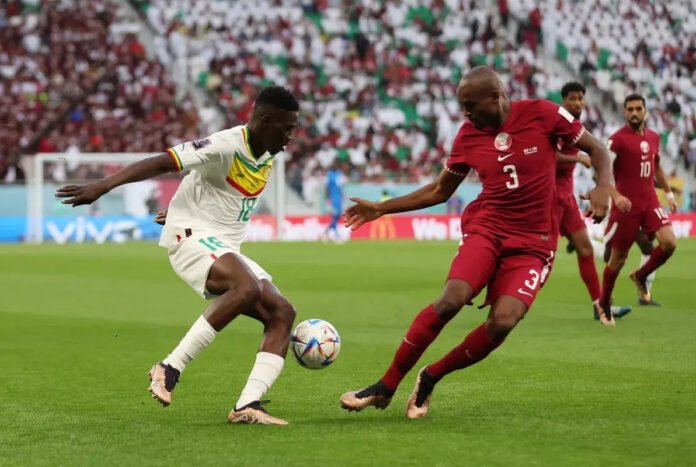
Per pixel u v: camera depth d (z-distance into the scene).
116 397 25.86
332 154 126.56
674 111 138.88
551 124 22.44
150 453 19.23
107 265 72.94
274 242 105.50
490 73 22.28
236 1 145.00
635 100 41.34
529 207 22.52
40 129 121.62
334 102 134.38
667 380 27.11
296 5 147.12
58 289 56.66
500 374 28.31
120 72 130.12
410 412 22.45
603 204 22.17
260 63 137.25
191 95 134.62
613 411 22.91
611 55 146.88
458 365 22.27
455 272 22.28
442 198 23.70
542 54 147.62
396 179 119.69
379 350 34.09
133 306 48.62
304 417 22.81
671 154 133.50
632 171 41.81
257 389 22.11
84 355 33.59
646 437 20.09
